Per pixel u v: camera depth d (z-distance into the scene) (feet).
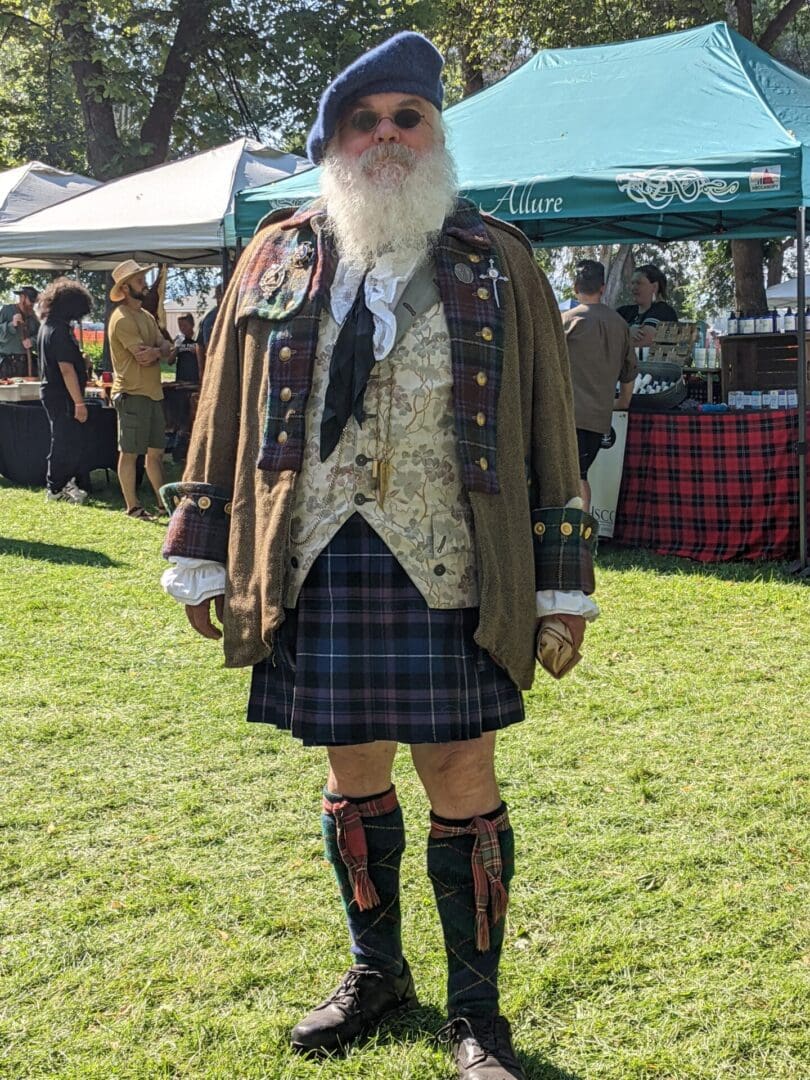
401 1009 7.05
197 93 57.21
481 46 59.93
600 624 16.75
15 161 67.46
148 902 8.54
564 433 6.23
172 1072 6.58
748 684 13.83
